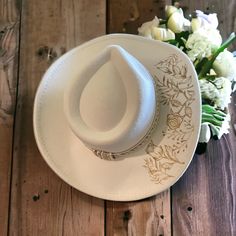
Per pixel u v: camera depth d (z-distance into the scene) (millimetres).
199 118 812
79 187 863
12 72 1022
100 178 868
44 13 1068
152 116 814
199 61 898
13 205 925
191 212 880
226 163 908
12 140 968
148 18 1045
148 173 849
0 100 1000
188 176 903
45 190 927
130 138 794
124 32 1040
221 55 890
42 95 907
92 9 1062
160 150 844
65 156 881
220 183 896
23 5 1078
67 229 899
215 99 879
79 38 1044
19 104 995
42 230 903
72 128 786
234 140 921
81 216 903
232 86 936
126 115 768
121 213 894
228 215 875
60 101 910
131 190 853
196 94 824
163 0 1050
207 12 1028
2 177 945
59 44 1041
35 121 892
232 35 919
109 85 762
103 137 778
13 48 1045
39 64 1027
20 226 910
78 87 791
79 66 918
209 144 923
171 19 931
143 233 878
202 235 867
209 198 887
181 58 854
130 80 765
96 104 766
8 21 1069
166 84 856
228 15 1022
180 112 836
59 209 913
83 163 877
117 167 867
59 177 927
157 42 882
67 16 1062
